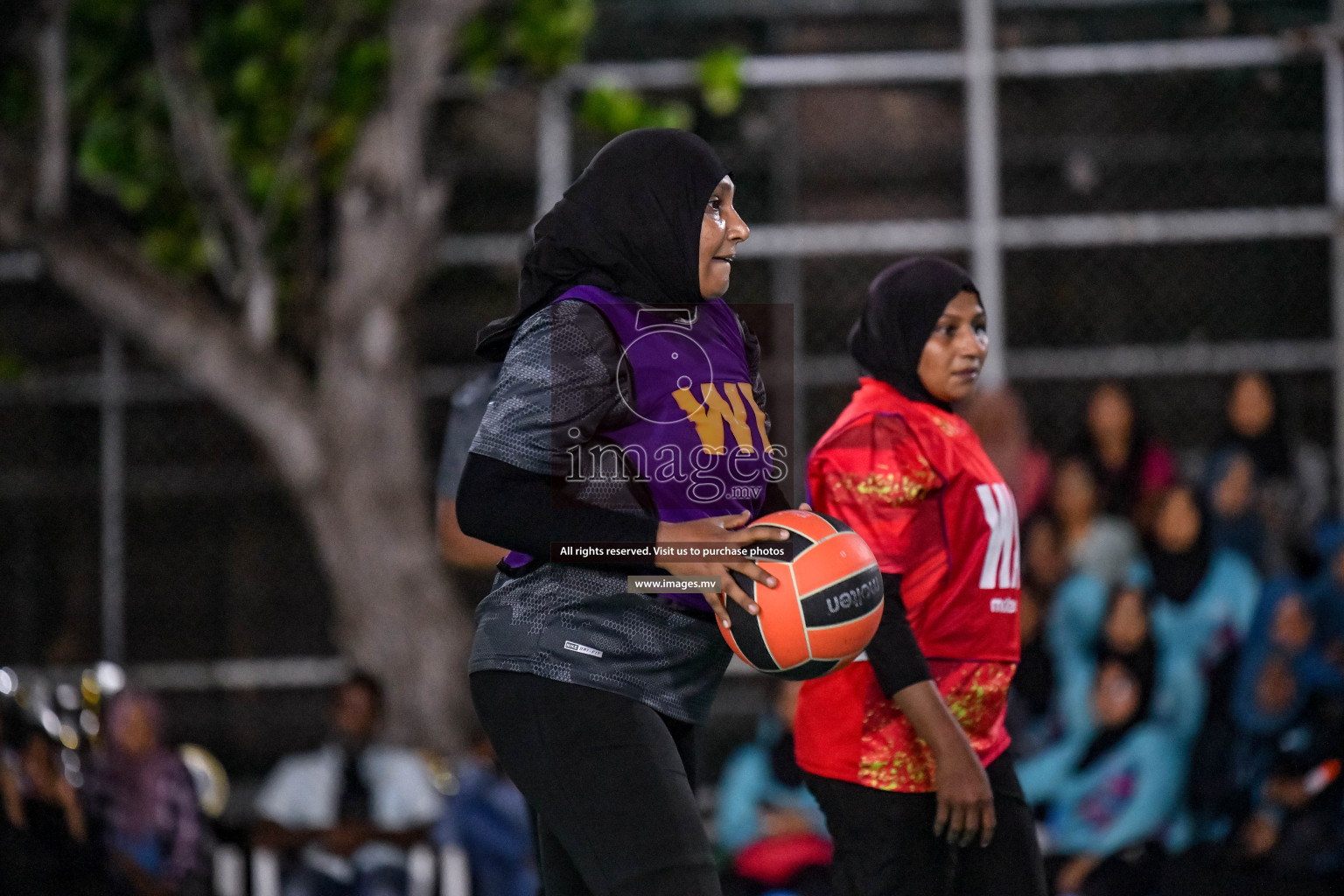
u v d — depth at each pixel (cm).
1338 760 1730
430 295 2678
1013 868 983
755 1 2630
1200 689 1764
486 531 770
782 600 809
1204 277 2562
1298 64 2494
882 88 2566
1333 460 2491
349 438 2247
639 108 2370
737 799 1761
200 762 1891
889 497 952
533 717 788
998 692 987
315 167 2389
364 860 1798
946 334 1012
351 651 2277
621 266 809
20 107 2442
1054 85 2595
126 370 2670
